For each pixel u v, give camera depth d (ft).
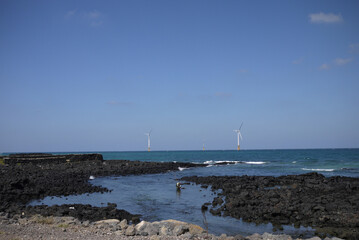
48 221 55.83
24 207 73.00
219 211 71.31
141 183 132.05
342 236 52.08
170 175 170.19
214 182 124.67
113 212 67.05
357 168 204.23
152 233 49.14
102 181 140.15
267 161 316.40
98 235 46.55
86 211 67.26
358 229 55.72
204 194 99.35
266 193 89.97
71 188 106.52
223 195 95.14
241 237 45.83
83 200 88.94
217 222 63.26
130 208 78.43
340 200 77.56
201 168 226.17
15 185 100.01
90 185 118.93
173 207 79.41
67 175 144.25
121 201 88.12
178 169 214.28
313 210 68.59
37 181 118.32
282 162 289.74
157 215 70.33
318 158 357.00
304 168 209.77
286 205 72.59
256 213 67.82
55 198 91.81
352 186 95.35
